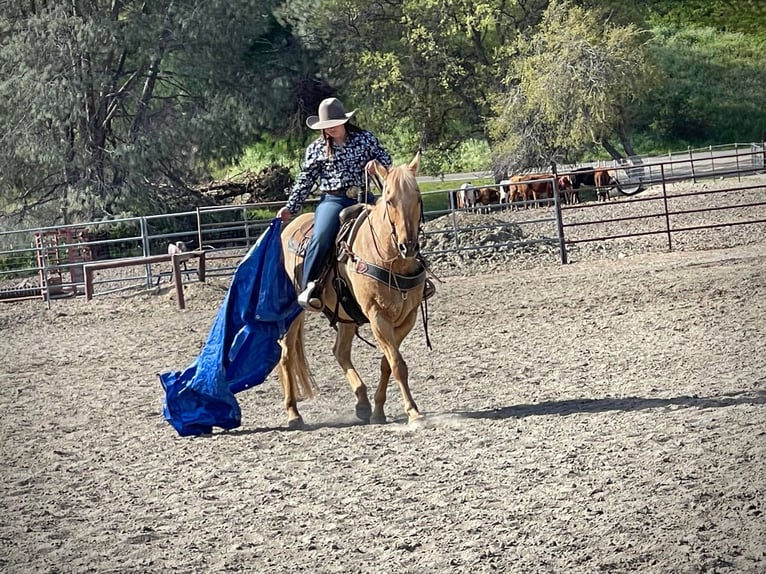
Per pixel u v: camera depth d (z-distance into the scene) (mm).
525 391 9031
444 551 5105
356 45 43062
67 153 34844
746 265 15750
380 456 7098
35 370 12797
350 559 5121
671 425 7062
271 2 37625
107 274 25250
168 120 36562
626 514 5340
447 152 46312
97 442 8500
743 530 4965
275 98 37156
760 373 8656
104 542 5719
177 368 12016
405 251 7359
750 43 61688
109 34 34188
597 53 38750
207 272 21125
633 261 17984
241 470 7094
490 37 46094
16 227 34250
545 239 19312
